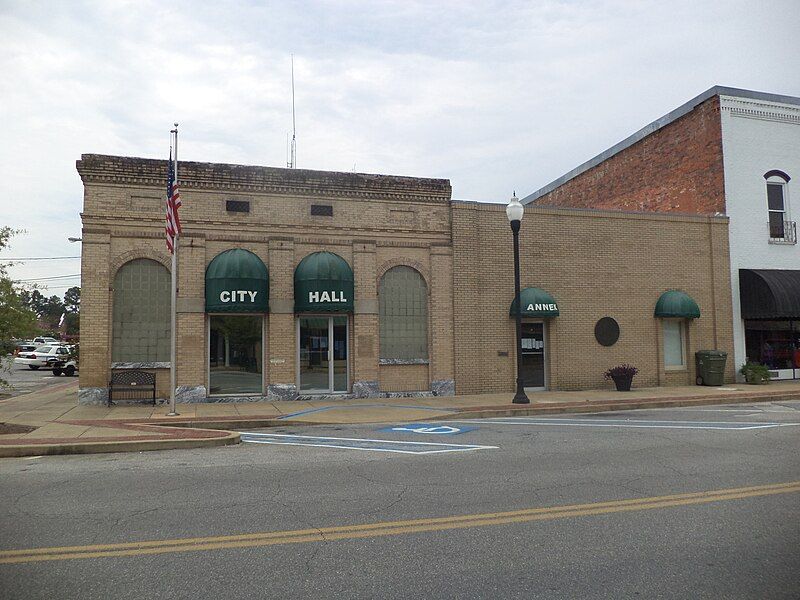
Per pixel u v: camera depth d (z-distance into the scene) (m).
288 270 18.55
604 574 4.96
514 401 17.48
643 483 7.94
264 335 18.42
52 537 5.87
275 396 18.22
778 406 17.50
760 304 22.27
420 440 11.83
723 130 23.33
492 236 20.36
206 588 4.68
